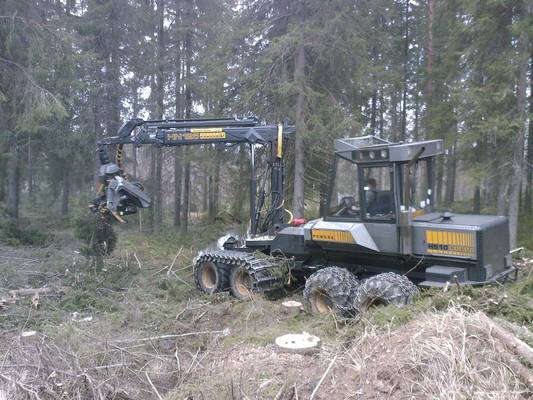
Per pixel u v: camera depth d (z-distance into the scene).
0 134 15.31
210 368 4.83
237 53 14.55
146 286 9.27
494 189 14.58
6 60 13.18
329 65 14.10
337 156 7.79
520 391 3.44
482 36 13.51
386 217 7.33
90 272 9.66
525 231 17.11
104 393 4.36
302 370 4.26
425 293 6.28
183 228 18.94
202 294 9.29
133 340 5.88
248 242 9.56
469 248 6.71
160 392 4.65
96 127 16.89
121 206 9.26
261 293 8.42
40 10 14.16
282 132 9.70
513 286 6.95
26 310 7.55
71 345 5.39
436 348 3.84
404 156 6.93
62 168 18.56
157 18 18.69
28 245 13.75
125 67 18.25
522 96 12.85
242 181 15.27
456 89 13.75
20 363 4.72
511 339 4.00
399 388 3.62
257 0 14.70
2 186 20.86
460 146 14.40
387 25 20.92
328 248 7.95
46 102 12.55
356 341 4.73
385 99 21.80
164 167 22.34
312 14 13.91
